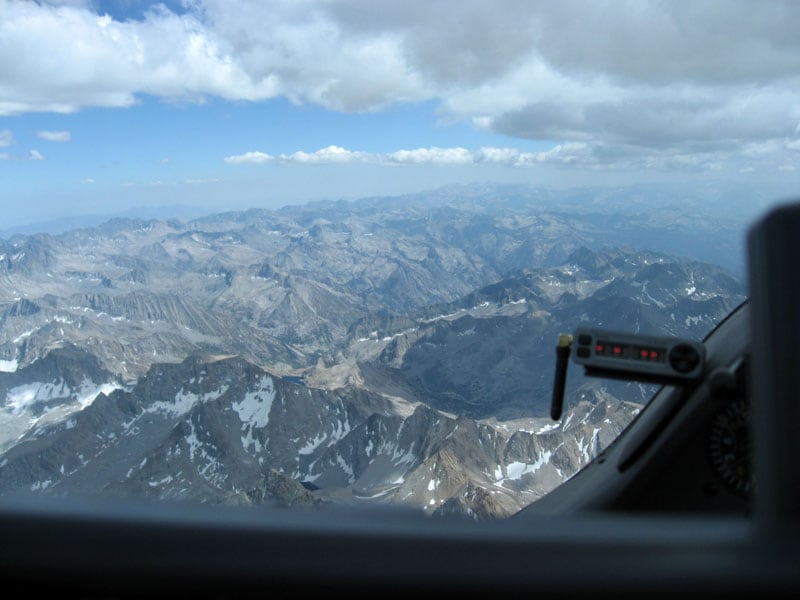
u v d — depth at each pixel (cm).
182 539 18
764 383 19
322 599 17
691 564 16
